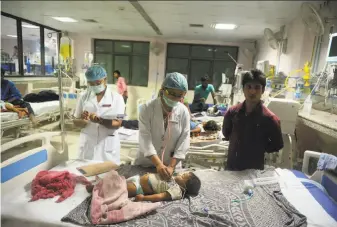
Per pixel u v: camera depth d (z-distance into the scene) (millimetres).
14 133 3883
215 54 6867
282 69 4156
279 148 1729
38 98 4375
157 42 6770
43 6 3963
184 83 1456
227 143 2287
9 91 3600
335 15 2777
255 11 3500
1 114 3166
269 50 5066
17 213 1114
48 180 1312
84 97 2180
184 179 1396
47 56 6082
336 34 2191
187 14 3918
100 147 2113
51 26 5875
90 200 1241
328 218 1211
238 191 1436
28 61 5664
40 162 1525
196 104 4254
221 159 2459
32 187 1294
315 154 1748
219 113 3771
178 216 1163
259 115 1676
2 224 1107
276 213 1225
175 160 1535
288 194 1427
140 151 1701
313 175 1681
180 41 6773
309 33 3279
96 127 2113
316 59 3070
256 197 1368
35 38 6355
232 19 4070
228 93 5141
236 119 1771
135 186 1356
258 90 1627
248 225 1117
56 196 1274
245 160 1764
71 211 1140
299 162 2457
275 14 3578
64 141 1768
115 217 1090
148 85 7062
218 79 6969
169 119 1557
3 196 1243
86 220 1082
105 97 2152
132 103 7152
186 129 1601
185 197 1360
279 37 4285
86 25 5516
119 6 3684
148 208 1167
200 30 5266
